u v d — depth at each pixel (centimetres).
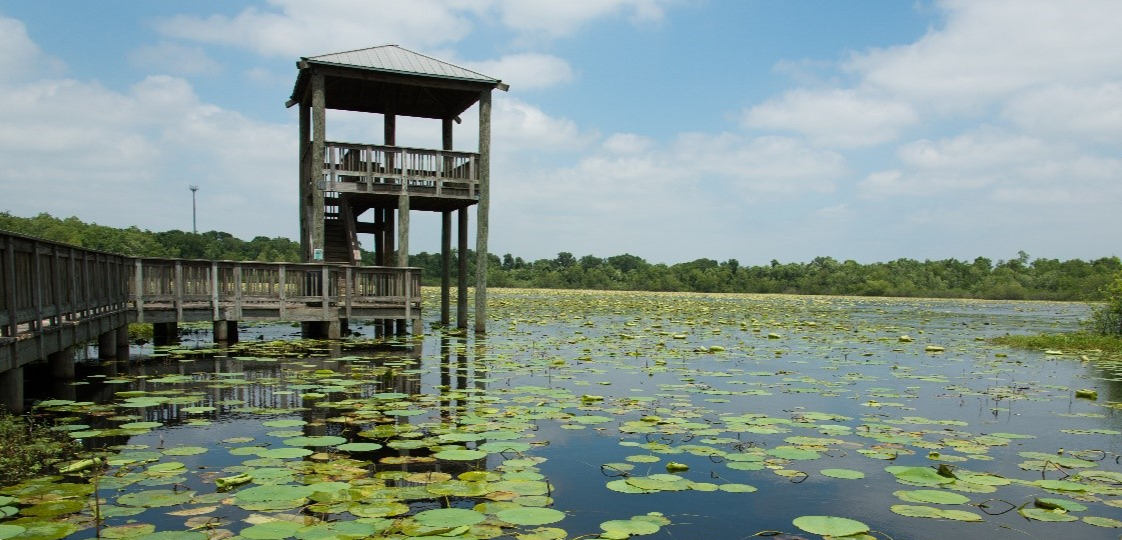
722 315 2534
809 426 618
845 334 1731
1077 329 2016
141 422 597
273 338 1432
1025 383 915
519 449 505
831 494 427
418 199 1469
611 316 2367
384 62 1408
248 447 509
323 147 1344
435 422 604
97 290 890
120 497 390
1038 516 387
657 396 769
